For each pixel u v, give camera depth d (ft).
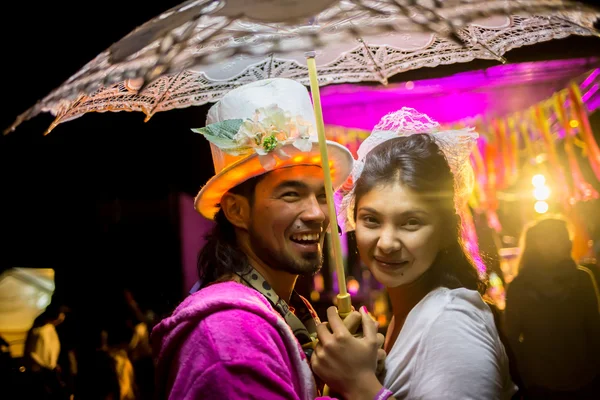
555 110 16.44
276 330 5.23
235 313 5.06
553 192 17.76
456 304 5.58
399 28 4.69
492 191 18.13
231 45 5.10
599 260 14.49
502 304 10.82
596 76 15.81
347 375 5.19
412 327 5.69
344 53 6.82
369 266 6.00
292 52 5.10
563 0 5.67
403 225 5.82
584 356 8.81
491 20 6.33
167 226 17.99
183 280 18.02
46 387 11.83
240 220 5.75
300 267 5.59
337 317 5.40
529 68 16.19
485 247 12.78
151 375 14.10
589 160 17.37
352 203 6.48
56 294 14.24
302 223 5.57
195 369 4.93
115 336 14.29
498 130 17.03
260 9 4.95
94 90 5.29
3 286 13.67
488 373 5.26
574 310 9.01
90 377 13.76
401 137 6.05
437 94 16.74
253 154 5.46
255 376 4.84
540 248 9.20
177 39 5.08
